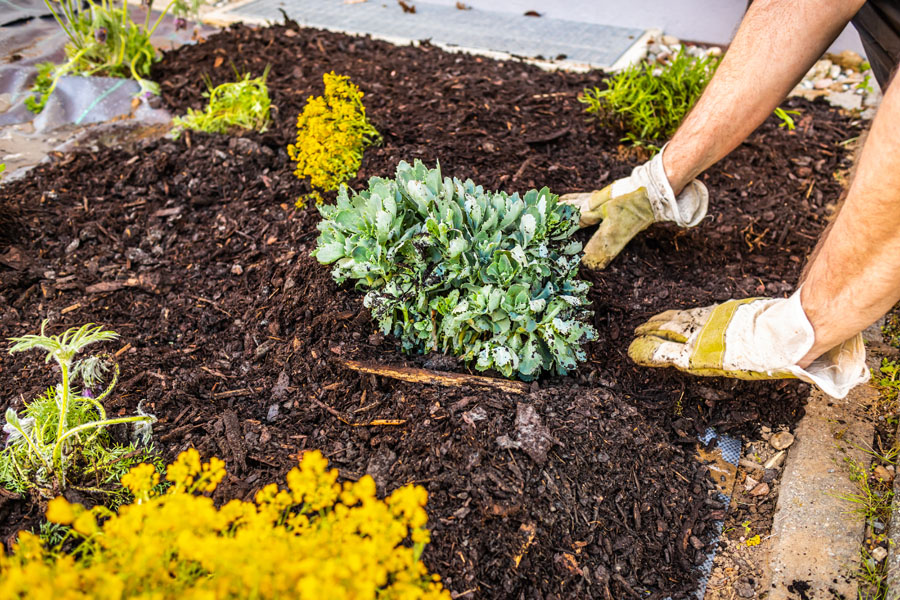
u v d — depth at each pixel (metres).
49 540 1.79
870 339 2.64
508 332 2.16
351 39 4.64
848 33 4.67
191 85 4.07
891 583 1.84
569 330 2.16
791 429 2.40
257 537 1.25
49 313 2.58
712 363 2.24
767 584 1.94
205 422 2.19
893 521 1.99
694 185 2.69
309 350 2.39
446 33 4.95
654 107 3.54
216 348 2.50
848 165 3.58
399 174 2.35
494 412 2.11
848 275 1.79
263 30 4.64
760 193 3.36
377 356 2.33
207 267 2.86
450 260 2.15
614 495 2.09
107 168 3.38
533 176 3.23
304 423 2.19
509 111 3.74
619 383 2.45
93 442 2.00
